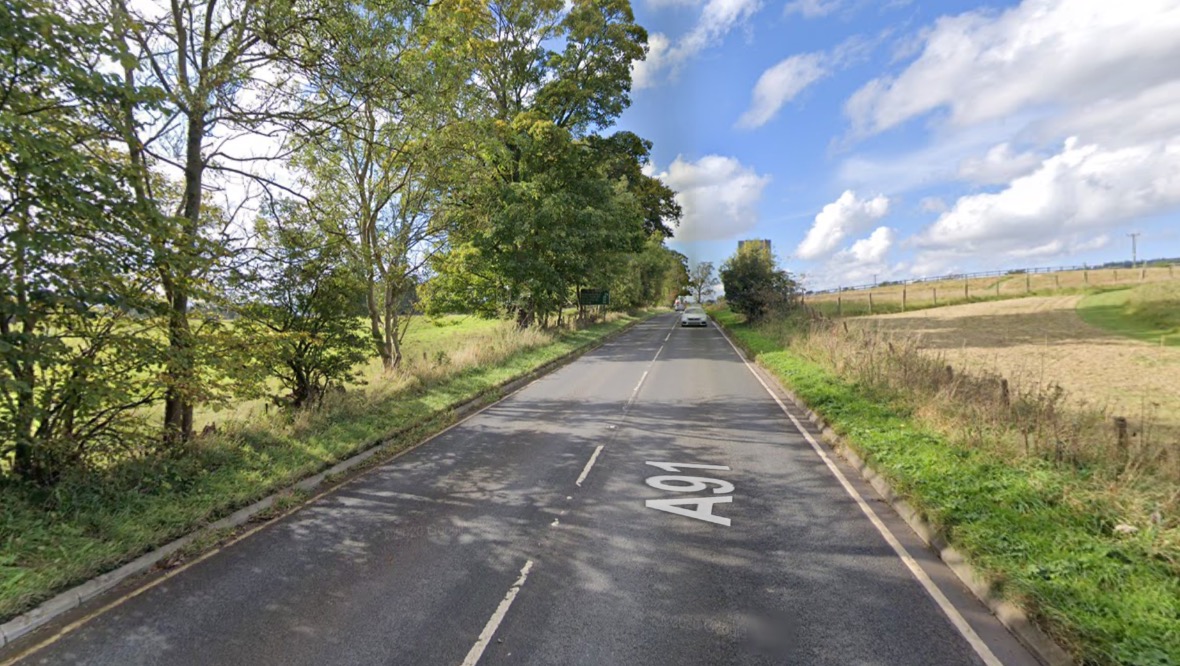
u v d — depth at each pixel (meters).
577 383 16.17
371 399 11.34
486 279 25.62
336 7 8.59
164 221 5.97
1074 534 4.98
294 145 10.54
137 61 5.53
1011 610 4.02
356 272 10.84
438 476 7.66
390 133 12.20
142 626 4.10
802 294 34.16
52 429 5.91
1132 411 9.53
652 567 4.94
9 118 4.50
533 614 4.19
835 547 5.34
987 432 7.69
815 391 12.50
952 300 41.19
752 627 4.00
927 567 4.94
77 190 5.28
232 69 7.95
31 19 4.71
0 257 5.12
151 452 6.75
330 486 7.27
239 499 6.28
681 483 7.27
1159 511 5.02
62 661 3.72
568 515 6.19
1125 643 3.53
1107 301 33.12
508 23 26.95
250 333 7.99
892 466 7.18
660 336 34.28
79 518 5.34
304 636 3.95
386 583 4.69
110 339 6.01
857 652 3.71
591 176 28.52
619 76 29.33
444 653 3.73
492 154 21.33
